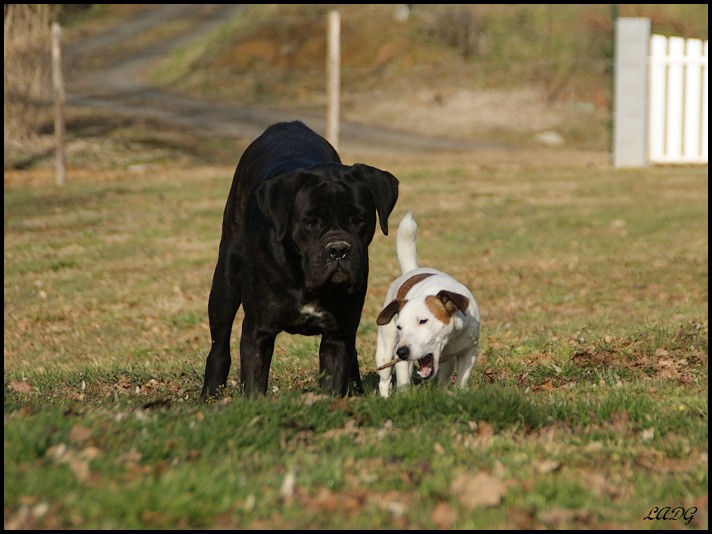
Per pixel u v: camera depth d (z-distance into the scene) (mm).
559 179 26578
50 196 25391
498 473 5957
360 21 51406
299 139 9086
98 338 14156
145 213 23375
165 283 17359
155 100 41531
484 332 12633
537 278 16922
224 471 5539
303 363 11312
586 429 7227
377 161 30562
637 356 10672
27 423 5926
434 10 51125
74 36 58094
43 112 34000
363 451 6332
